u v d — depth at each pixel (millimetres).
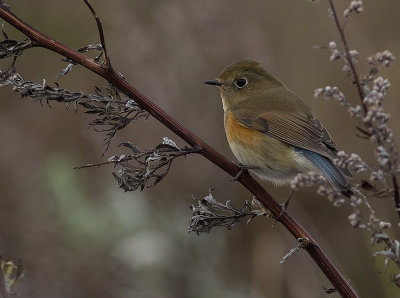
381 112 4883
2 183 12742
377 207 12117
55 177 11477
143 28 14000
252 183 6840
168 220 11625
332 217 13148
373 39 15000
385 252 5039
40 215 11953
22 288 10492
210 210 6695
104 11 15086
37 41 6230
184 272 11102
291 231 6676
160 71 13805
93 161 13391
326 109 14523
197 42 13898
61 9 15203
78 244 11234
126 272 11047
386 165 4891
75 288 10914
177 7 14016
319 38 15141
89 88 14398
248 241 12500
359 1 5160
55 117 14211
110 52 14445
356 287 12234
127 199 11453
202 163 13156
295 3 15531
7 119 14211
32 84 6391
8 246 11516
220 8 14109
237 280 11852
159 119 6520
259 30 14406
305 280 11562
